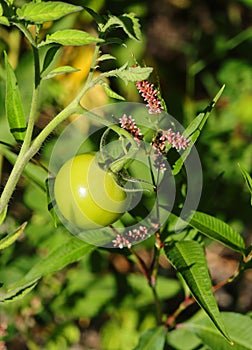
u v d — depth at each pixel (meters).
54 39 0.95
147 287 1.29
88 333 1.43
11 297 1.00
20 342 1.35
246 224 1.33
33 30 1.28
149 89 1.00
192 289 1.00
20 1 1.23
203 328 1.10
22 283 1.02
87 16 1.34
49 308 1.28
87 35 0.94
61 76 1.30
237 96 1.46
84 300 1.29
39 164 1.08
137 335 1.30
